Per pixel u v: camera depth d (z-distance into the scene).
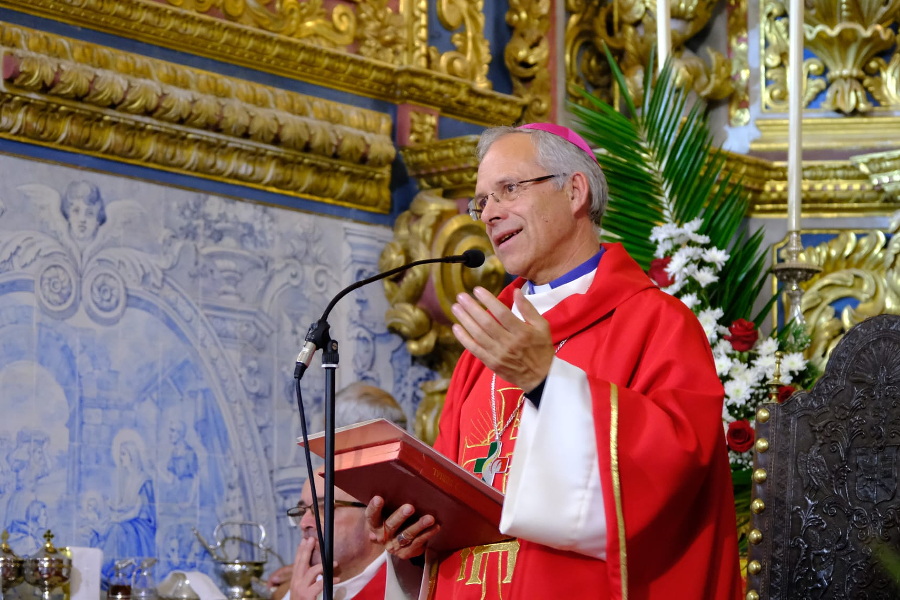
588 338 5.58
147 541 8.46
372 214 10.13
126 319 8.63
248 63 9.51
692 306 8.20
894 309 10.94
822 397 6.36
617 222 8.95
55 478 8.13
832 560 6.17
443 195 10.35
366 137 9.84
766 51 11.65
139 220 8.80
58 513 8.11
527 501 4.84
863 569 6.09
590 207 5.91
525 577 5.05
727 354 8.02
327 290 9.75
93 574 7.85
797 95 8.75
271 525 9.09
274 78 9.67
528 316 4.92
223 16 9.48
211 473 8.85
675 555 5.04
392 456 4.91
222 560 8.57
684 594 4.97
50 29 8.54
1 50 8.16
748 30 11.70
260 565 8.64
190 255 9.02
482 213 5.90
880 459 6.16
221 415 8.98
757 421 6.49
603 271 5.71
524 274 5.93
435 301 9.95
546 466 4.87
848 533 6.16
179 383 8.81
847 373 6.33
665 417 4.93
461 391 6.19
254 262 9.35
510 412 5.79
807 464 6.32
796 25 8.83
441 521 5.36
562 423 4.89
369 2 10.39
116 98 8.55
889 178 10.91
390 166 10.24
